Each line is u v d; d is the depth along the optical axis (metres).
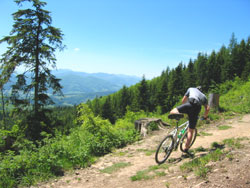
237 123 8.44
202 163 3.75
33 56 12.79
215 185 2.83
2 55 12.35
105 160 5.96
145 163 5.17
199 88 4.57
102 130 7.91
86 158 5.89
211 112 10.98
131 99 65.81
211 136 6.77
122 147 7.44
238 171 3.10
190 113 4.37
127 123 12.76
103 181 4.32
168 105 42.56
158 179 3.75
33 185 4.35
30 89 12.80
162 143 4.49
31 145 5.68
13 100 12.49
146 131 8.75
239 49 39.88
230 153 4.00
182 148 5.31
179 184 3.18
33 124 11.77
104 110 51.28
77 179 4.59
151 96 57.34
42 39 13.16
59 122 12.79
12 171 4.64
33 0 12.23
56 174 4.98
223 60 44.09
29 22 12.57
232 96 16.42
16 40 12.27
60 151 5.58
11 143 7.86
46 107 13.21
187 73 52.72
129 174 4.54
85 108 8.60
